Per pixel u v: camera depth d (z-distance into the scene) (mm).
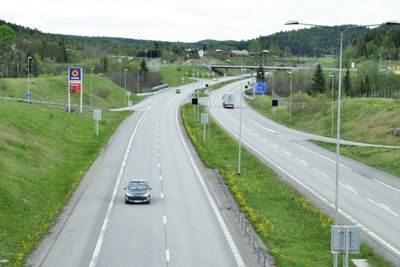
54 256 36344
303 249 40094
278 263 35156
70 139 89688
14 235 41031
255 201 55281
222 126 127062
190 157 81000
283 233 43875
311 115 143625
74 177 63750
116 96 188000
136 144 91500
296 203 54594
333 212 51969
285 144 102062
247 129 124875
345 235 28141
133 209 50719
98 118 98625
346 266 28125
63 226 44281
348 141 106438
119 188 59906
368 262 37219
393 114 115188
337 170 36750
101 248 38406
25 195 52375
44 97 147000
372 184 66500
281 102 183750
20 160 65062
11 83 143000
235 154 87625
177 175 67750
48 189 57562
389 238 44000
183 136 103188
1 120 81188
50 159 71875
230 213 49844
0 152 64688
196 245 39625
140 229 43906
